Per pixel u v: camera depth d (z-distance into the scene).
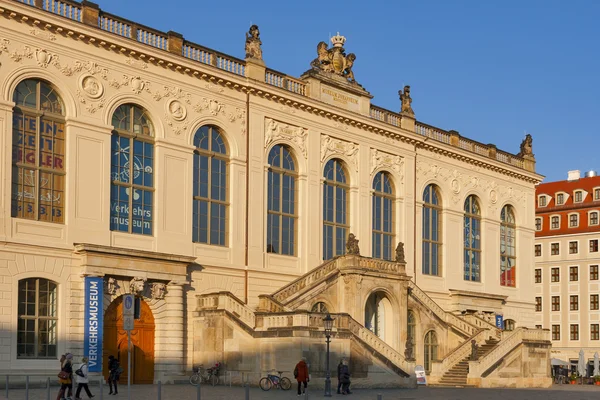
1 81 39.62
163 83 46.78
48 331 40.53
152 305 44.56
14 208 40.03
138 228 45.09
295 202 53.88
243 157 50.56
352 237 51.84
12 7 39.91
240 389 41.25
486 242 68.94
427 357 57.59
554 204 101.00
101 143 43.44
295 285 49.19
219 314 45.16
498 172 71.06
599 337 94.50
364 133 58.59
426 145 63.50
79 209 42.22
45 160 41.44
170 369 44.66
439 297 63.56
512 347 56.44
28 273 39.84
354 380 44.91
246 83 50.59
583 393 46.72
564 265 98.38
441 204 65.44
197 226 48.09
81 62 43.00
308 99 54.09
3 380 38.34
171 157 46.78
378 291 53.16
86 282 41.34
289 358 42.09
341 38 58.41
